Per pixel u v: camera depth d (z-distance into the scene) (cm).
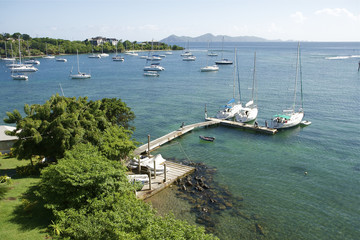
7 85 11844
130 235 1891
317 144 5269
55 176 2402
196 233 1923
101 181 2448
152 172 3956
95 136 3553
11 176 3341
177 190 3641
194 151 5009
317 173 4112
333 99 8719
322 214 3141
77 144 3372
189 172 4109
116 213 2131
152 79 13550
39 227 2241
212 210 3197
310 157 4694
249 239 2738
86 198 2434
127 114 5100
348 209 3231
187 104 8494
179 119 7019
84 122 3653
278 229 2889
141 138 5669
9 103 8719
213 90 10644
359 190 3638
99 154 3053
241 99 9044
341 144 5238
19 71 15988
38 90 10775
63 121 3406
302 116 6494
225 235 2784
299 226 2939
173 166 4256
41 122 3412
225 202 3362
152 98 9344
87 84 12212
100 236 1986
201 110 7831
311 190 3644
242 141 5509
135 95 9856
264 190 3644
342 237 2784
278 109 7806
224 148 5147
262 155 4806
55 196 2406
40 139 3228
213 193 3569
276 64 19038
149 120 6900
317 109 7675
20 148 3272
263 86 11175
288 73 14550
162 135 5862
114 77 14262
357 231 2867
